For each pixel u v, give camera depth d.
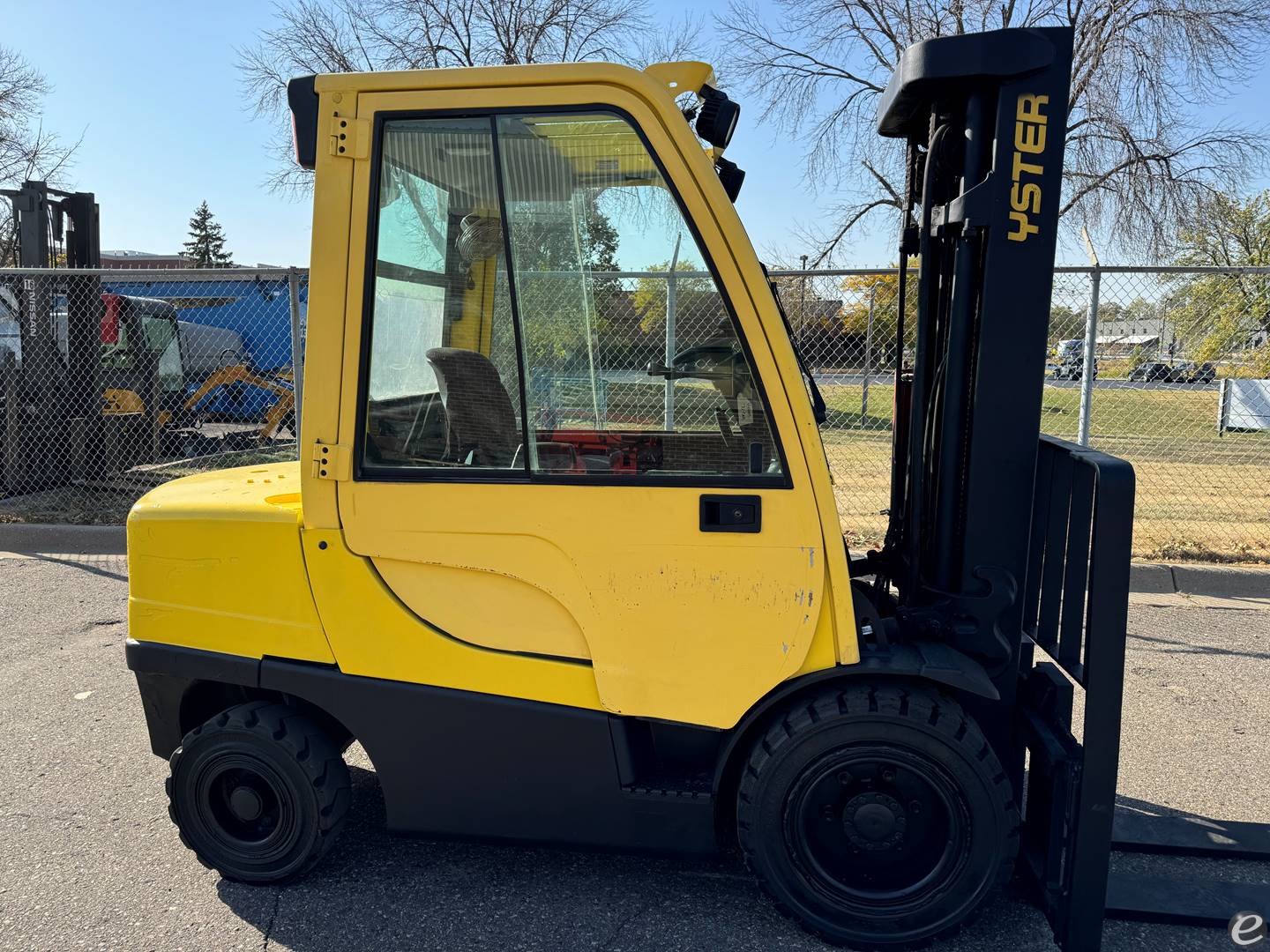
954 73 2.39
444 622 2.60
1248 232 22.47
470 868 2.97
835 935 2.51
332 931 2.65
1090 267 6.44
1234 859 2.98
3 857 3.06
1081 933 2.45
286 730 2.73
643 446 2.47
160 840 3.16
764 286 2.39
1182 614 5.59
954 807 2.42
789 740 2.43
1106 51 16.42
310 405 2.56
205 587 2.75
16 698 4.41
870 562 3.18
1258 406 10.28
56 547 7.36
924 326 2.73
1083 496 2.48
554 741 2.59
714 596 2.44
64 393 9.19
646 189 2.42
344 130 2.45
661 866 2.97
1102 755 2.38
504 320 2.51
